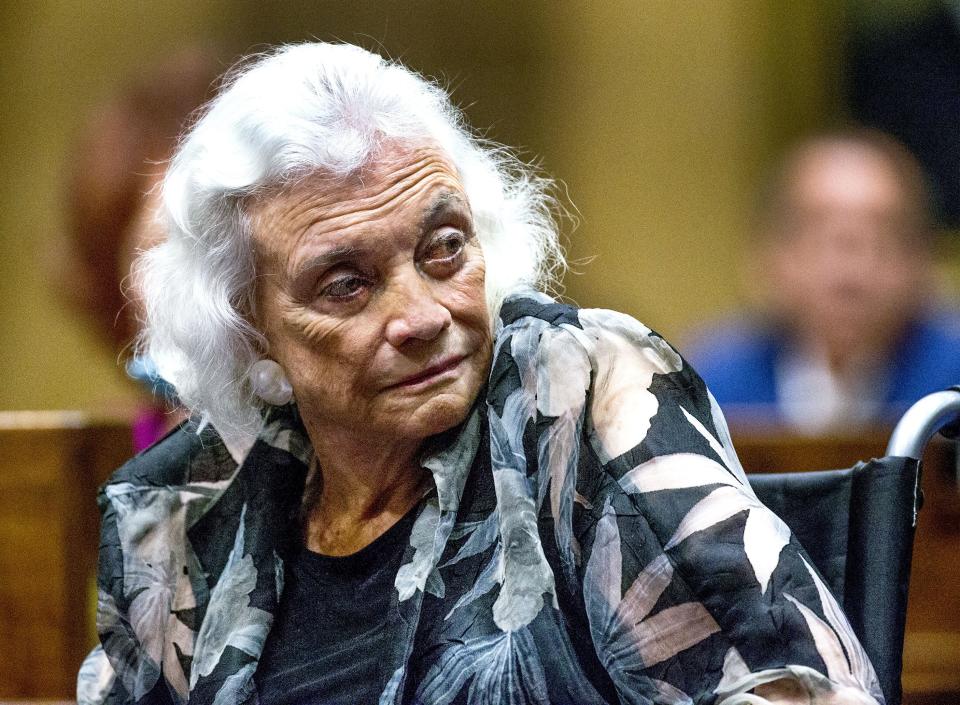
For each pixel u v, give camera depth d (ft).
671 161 73.46
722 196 72.90
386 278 16.63
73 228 28.91
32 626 28.58
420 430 16.79
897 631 16.39
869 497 17.19
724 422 16.90
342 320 16.80
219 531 19.65
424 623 16.52
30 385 72.54
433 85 18.33
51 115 72.69
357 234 16.40
